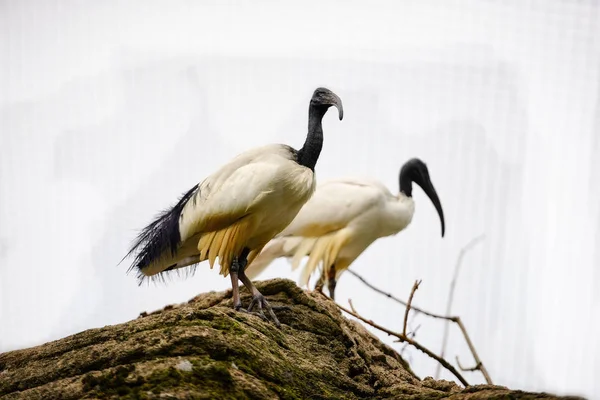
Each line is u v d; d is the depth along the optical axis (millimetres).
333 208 17469
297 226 17562
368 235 17859
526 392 8086
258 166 11234
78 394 7418
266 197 11117
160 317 8578
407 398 8773
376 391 9492
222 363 7832
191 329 8109
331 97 11797
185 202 11602
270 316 10500
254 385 7789
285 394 8078
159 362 7664
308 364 8969
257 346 8367
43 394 7504
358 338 10695
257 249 11898
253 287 10961
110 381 7469
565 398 7734
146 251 11898
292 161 11461
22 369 8352
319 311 10742
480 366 11906
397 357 12133
